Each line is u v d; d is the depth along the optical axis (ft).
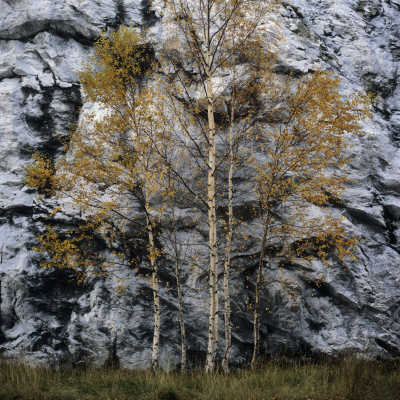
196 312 36.35
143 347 35.58
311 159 33.12
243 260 37.27
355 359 31.22
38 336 35.65
